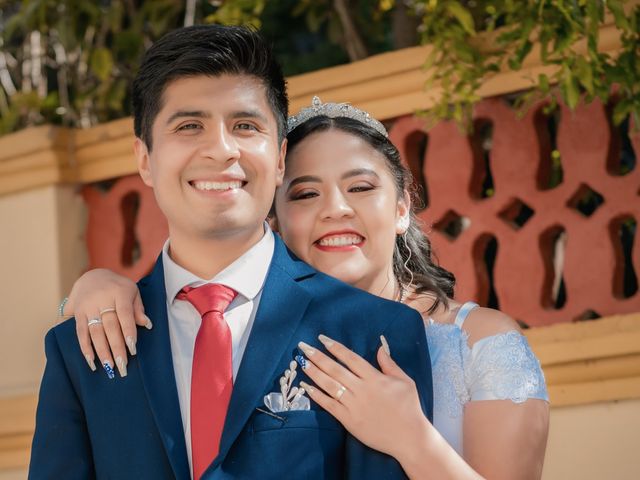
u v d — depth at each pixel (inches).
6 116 230.8
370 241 140.8
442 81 174.2
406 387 121.0
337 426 121.0
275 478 116.6
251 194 123.5
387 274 143.7
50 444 123.7
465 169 180.7
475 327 135.2
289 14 266.7
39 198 210.2
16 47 243.8
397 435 118.9
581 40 168.2
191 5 230.1
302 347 122.8
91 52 223.9
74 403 125.0
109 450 120.3
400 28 220.4
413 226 152.9
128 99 241.1
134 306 128.0
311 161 140.7
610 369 162.2
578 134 172.1
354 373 122.0
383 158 142.8
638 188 166.9
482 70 172.6
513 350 131.5
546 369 167.6
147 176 132.0
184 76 123.3
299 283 128.3
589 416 164.6
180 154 122.0
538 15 166.1
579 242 171.3
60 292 207.6
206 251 125.8
